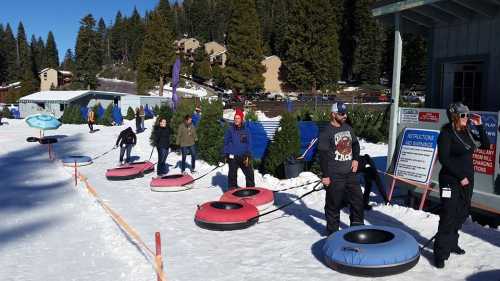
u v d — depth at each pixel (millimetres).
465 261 5367
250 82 58312
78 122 36719
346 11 73750
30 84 80625
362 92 55812
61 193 10695
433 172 7621
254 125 13797
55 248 6770
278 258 5871
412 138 7852
